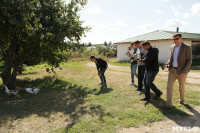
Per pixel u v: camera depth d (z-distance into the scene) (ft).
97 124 10.60
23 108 14.43
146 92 14.97
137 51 19.38
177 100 14.76
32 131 10.05
